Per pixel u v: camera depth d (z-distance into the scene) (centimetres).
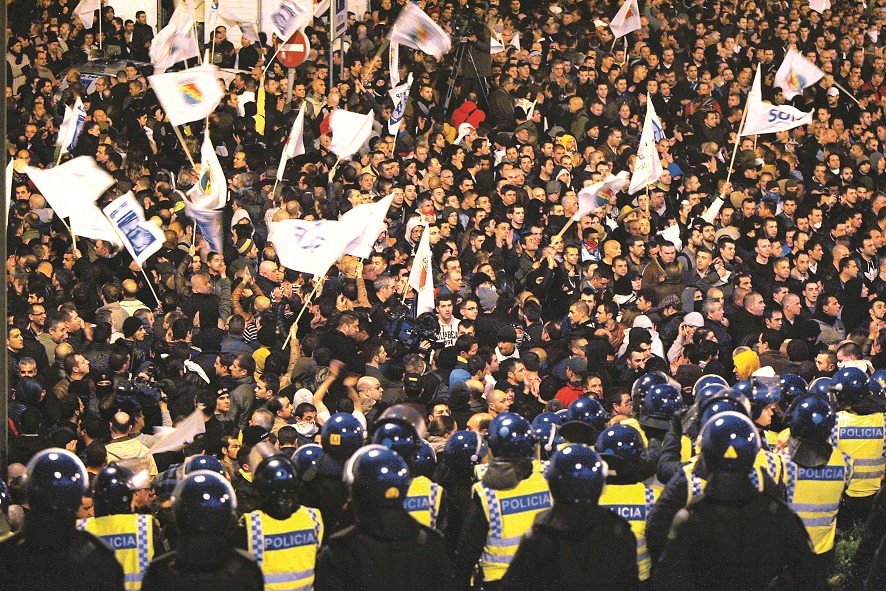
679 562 1543
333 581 1533
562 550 1512
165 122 5416
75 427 2944
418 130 5769
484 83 6097
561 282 4259
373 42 6569
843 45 7119
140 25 6956
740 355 3331
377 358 3422
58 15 6762
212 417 2898
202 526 1460
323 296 3894
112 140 5366
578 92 6047
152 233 3744
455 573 1753
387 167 4816
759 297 3950
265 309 3656
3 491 1767
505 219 4522
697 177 5325
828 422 1995
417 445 1891
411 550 1537
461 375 3041
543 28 6844
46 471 1517
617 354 3738
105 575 1529
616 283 4244
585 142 5662
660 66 6606
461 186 4953
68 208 3931
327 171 5166
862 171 5741
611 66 6259
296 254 3712
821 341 3869
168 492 2191
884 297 4412
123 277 4088
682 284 4031
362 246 3819
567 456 1530
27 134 5319
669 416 2233
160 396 2930
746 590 1540
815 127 6069
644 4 7044
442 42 5553
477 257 4334
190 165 5259
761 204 4859
